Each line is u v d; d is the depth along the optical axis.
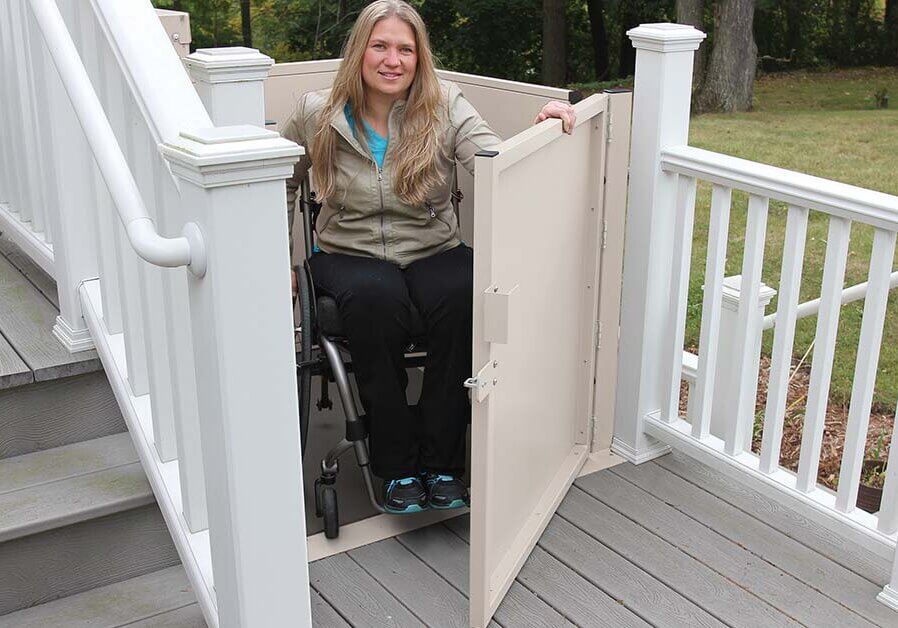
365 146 2.52
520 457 2.37
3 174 2.90
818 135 9.91
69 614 2.10
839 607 2.26
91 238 2.32
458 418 2.46
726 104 11.30
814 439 2.43
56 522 2.07
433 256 2.59
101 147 1.60
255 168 1.43
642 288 2.74
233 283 1.48
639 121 2.65
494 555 2.26
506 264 2.08
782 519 2.60
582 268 2.68
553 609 2.25
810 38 12.95
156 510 2.21
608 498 2.70
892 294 6.00
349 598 2.29
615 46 13.74
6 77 2.61
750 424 2.72
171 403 2.06
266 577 1.67
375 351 2.40
